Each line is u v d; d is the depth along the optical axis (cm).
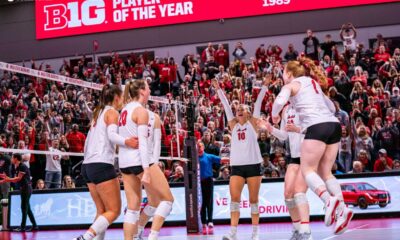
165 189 578
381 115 1526
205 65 2038
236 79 1758
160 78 2019
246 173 723
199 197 1004
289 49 1992
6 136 1563
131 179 576
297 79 545
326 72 1758
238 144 725
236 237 791
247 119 732
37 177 1466
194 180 998
